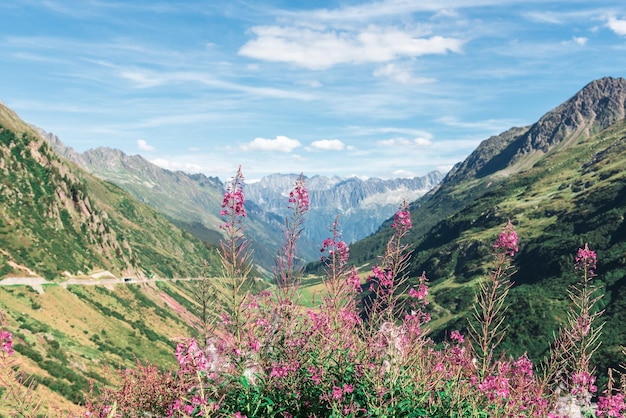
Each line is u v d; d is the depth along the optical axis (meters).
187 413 6.70
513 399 7.34
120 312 192.12
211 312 7.12
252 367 7.52
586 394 7.36
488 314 7.44
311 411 7.46
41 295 160.88
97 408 8.56
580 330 7.65
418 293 7.97
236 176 7.76
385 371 7.59
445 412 7.32
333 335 7.93
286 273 8.34
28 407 6.95
